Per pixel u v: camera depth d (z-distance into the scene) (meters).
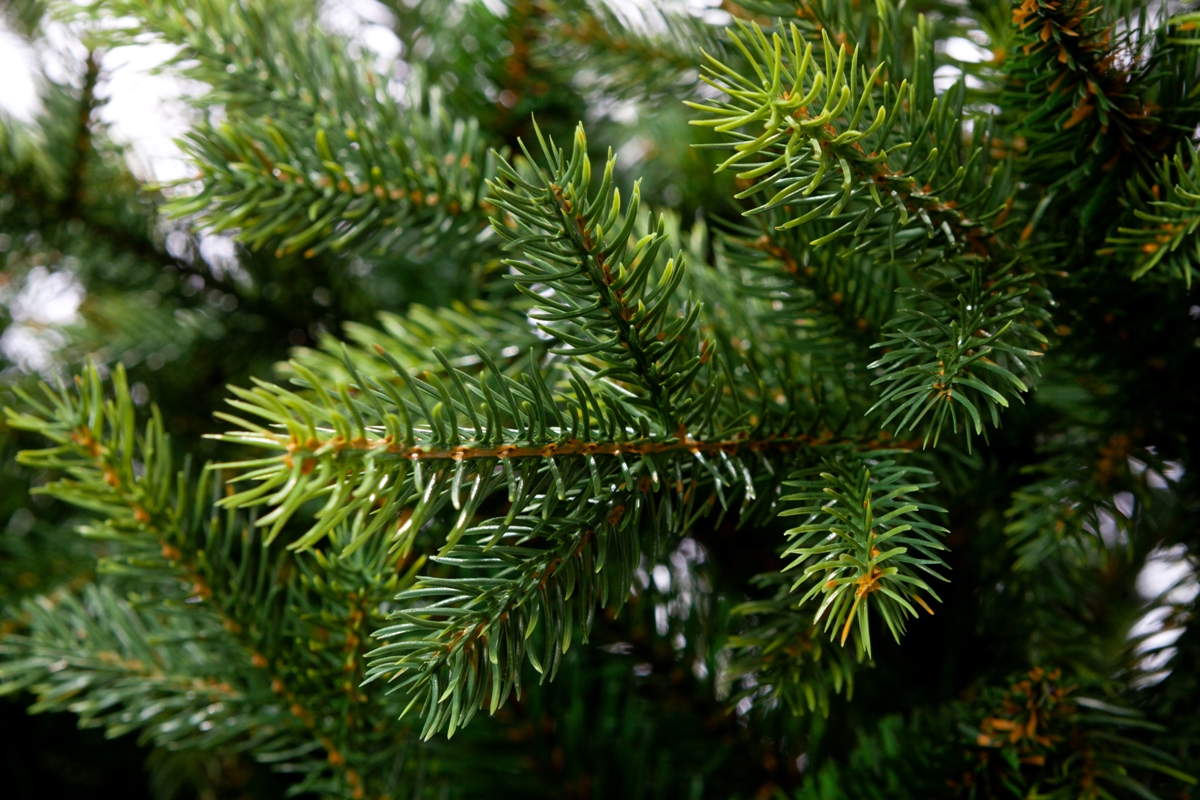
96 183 0.88
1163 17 0.61
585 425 0.58
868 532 0.57
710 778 0.72
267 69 0.71
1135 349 0.65
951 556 0.72
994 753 0.65
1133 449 0.65
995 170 0.60
